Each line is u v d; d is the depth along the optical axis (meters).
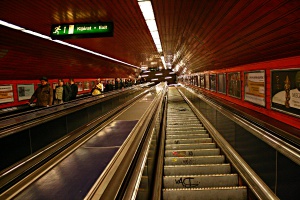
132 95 10.75
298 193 2.00
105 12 4.73
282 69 3.07
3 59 5.86
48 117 3.05
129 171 1.83
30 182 2.07
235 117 3.60
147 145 2.54
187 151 4.62
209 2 3.33
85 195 1.82
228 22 3.43
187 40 6.96
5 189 1.96
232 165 3.67
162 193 3.07
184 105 12.17
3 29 4.82
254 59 3.94
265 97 3.65
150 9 4.59
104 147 2.95
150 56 14.32
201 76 10.77
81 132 3.68
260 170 2.83
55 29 5.31
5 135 2.22
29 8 4.16
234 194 2.97
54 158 2.61
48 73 8.84
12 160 2.40
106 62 12.93
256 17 2.72
